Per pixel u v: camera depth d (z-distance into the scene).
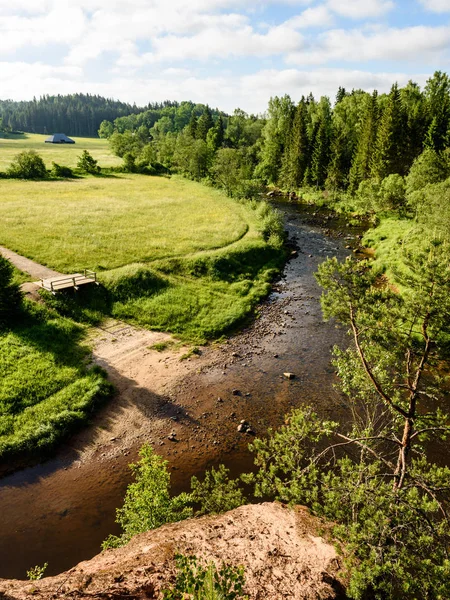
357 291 11.90
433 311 10.03
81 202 59.09
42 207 54.03
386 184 54.56
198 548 9.77
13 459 16.72
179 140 107.94
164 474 12.19
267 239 47.03
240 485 15.73
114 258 37.09
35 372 21.17
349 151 81.06
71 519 14.22
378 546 8.62
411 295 10.82
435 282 10.12
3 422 17.86
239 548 9.96
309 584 8.80
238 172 71.50
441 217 34.59
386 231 48.88
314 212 67.12
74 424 18.59
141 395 21.23
